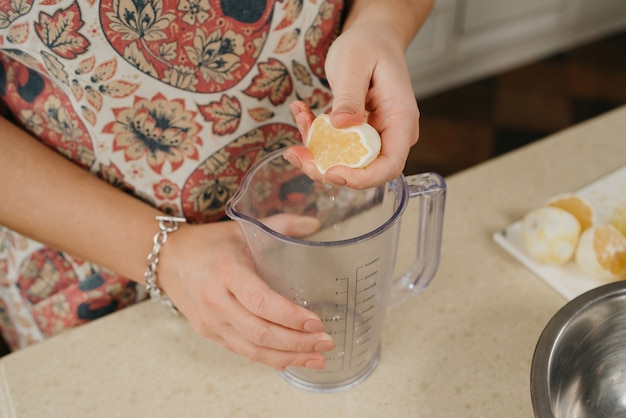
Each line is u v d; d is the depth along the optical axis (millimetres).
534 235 668
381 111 535
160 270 610
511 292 663
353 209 626
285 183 586
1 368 604
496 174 814
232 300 541
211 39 618
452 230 734
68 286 755
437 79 2414
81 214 610
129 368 602
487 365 593
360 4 690
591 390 547
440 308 648
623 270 642
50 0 542
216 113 667
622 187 763
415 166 2061
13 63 616
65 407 570
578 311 507
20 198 602
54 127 650
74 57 579
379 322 571
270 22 640
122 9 565
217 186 724
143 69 607
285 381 589
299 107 520
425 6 743
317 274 516
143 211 634
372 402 567
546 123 2240
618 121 902
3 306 842
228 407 567
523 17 2451
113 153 658
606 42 2684
